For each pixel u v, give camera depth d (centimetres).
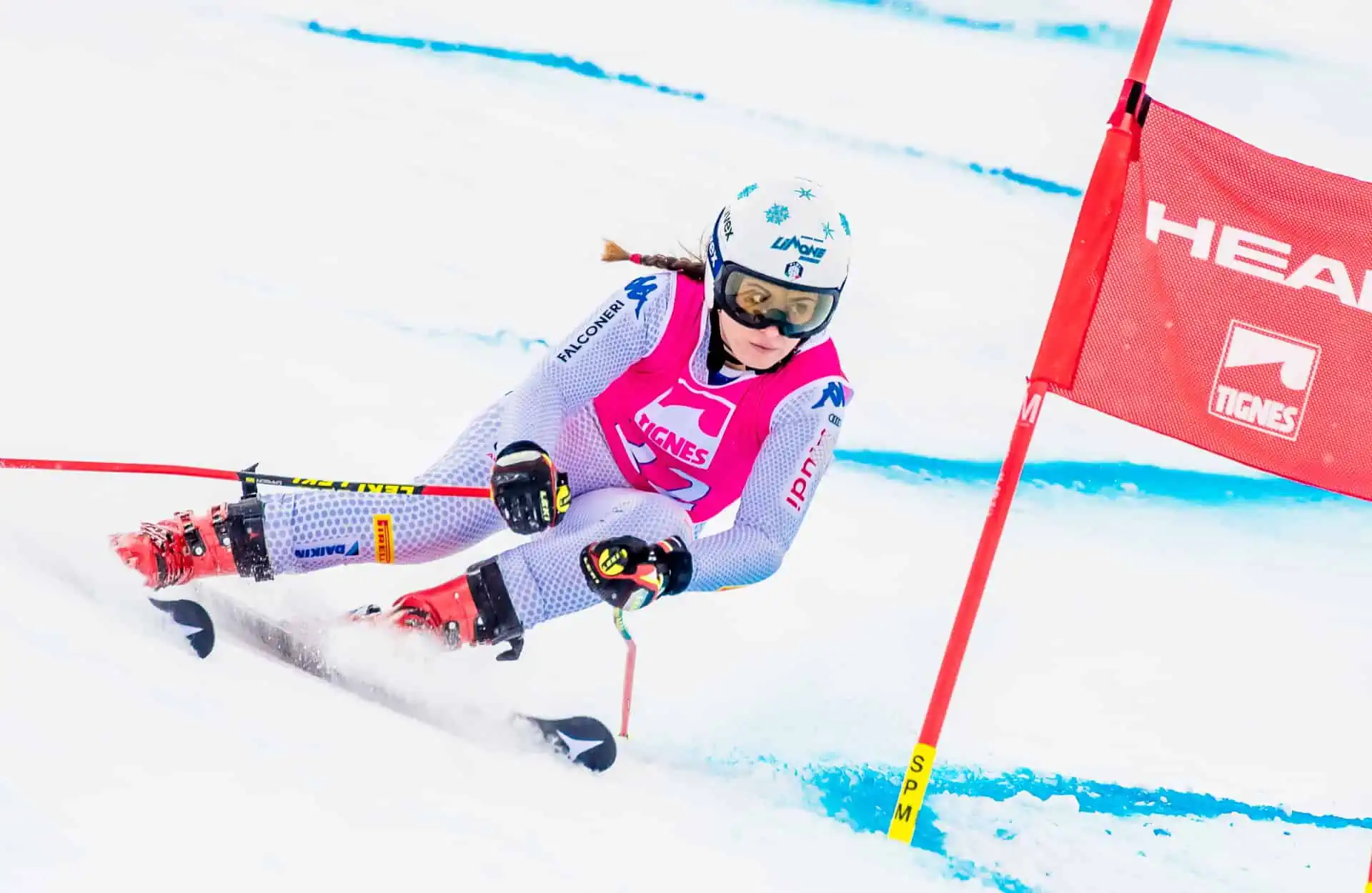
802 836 1270
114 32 3078
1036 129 3203
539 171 2839
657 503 1391
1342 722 1834
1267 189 1395
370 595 1556
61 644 1036
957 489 2233
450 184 2758
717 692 1600
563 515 1379
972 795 1524
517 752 1248
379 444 1983
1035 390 1404
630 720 1487
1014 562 2072
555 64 3188
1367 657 1991
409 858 942
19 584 1108
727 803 1316
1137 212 1395
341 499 1341
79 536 1280
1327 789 1688
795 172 2980
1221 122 3241
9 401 1873
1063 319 1399
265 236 2517
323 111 2928
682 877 1065
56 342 2066
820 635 1775
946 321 2644
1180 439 1409
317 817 951
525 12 3334
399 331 2306
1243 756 1727
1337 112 3294
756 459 1370
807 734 1552
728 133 3059
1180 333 1405
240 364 2123
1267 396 1411
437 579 1623
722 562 1320
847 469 2241
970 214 2944
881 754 1552
